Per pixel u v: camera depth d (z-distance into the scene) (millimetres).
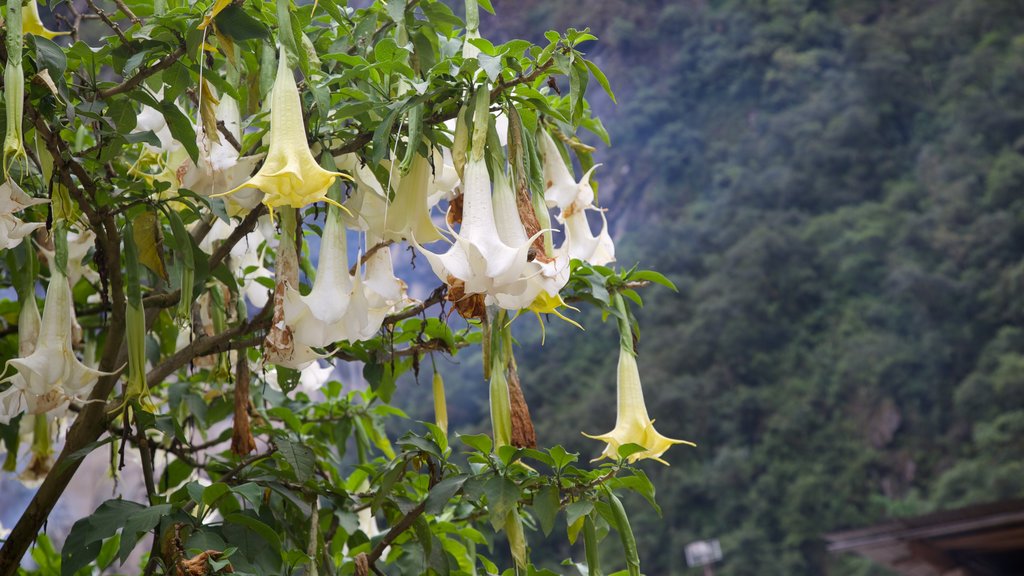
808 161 39188
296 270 1892
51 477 2283
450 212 2387
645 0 44938
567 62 1953
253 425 3170
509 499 2141
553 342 35062
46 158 2078
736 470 32719
